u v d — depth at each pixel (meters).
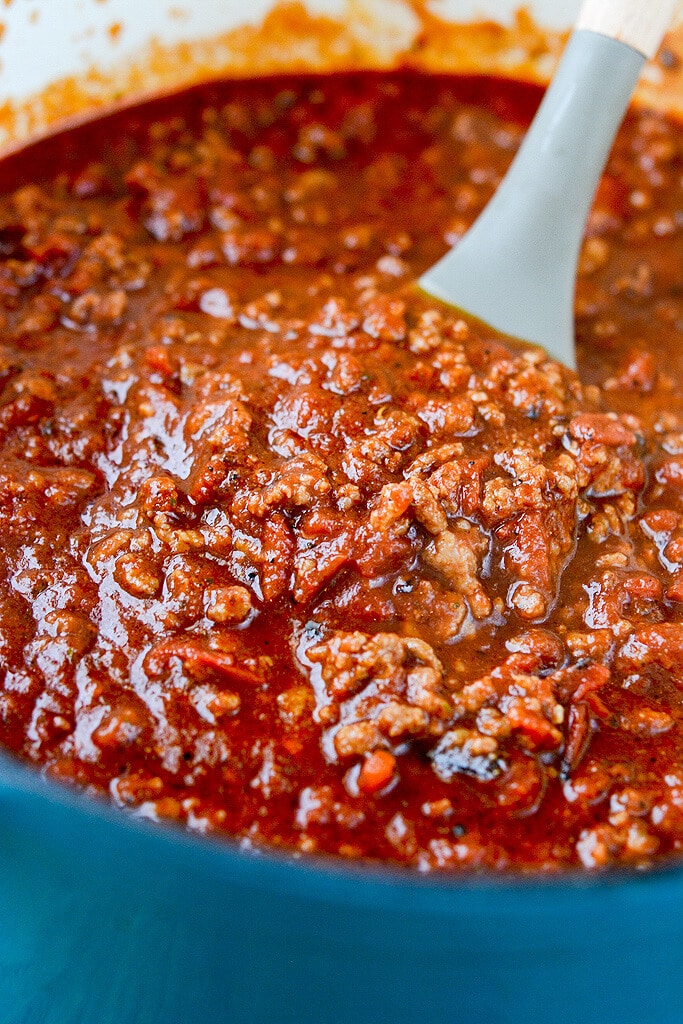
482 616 0.41
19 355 0.46
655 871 0.36
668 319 0.50
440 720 0.39
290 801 0.39
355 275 0.50
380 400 0.43
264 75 0.55
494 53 0.56
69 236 0.49
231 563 0.41
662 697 0.40
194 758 0.39
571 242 0.47
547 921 0.34
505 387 0.44
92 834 0.34
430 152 0.54
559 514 0.42
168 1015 0.37
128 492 0.43
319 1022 0.36
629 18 0.45
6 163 0.53
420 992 0.35
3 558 0.41
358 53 0.56
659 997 0.36
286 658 0.40
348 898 0.33
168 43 0.54
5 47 0.51
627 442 0.43
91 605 0.41
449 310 0.47
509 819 0.38
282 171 0.53
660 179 0.54
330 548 0.41
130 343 0.46
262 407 0.43
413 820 0.38
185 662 0.39
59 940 0.36
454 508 0.42
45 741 0.39
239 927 0.35
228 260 0.49
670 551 0.42
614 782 0.39
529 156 0.47
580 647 0.40
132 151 0.54
